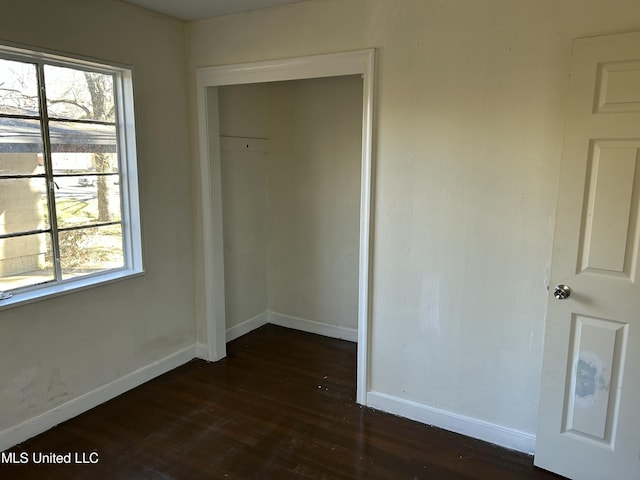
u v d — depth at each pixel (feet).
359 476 7.64
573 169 6.93
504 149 7.75
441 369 8.89
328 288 13.42
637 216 6.62
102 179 9.67
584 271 7.07
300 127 13.05
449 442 8.58
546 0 7.12
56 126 8.71
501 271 8.07
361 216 9.20
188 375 11.11
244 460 8.02
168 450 8.26
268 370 11.42
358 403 9.89
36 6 7.91
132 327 10.28
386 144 8.75
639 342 6.80
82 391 9.37
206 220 11.28
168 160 10.66
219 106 11.88
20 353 8.24
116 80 9.71
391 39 8.39
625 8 6.61
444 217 8.43
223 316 11.99
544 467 7.80
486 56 7.67
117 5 9.20
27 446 8.29
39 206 8.59
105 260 9.92
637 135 6.47
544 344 7.58
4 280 8.20
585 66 6.67
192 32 10.62
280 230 13.93
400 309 9.12
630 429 7.02
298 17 9.26
